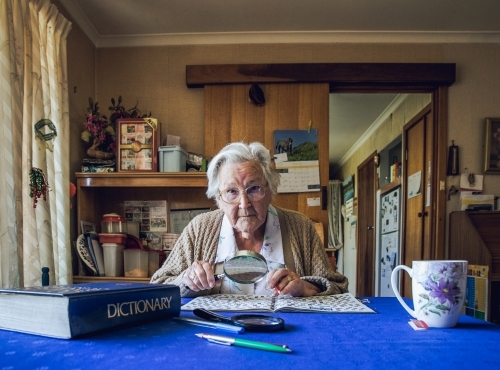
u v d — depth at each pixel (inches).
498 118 104.7
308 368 18.5
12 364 18.5
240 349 21.1
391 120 159.3
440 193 105.0
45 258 68.6
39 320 23.0
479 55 107.0
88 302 23.0
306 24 102.1
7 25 60.2
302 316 30.6
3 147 58.3
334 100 149.9
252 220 46.8
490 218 95.7
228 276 39.1
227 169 46.9
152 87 108.0
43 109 71.4
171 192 103.2
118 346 21.3
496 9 94.3
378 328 26.7
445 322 26.7
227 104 105.0
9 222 59.2
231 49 108.3
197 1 91.4
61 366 18.3
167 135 102.4
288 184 103.5
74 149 94.5
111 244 88.3
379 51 107.3
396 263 149.8
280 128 104.6
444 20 99.7
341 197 253.8
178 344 21.8
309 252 51.2
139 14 97.0
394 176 154.3
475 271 90.4
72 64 94.1
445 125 105.7
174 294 28.8
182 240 51.5
